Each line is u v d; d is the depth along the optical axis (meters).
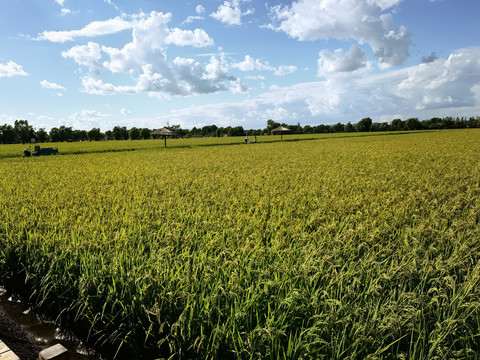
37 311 4.62
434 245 4.88
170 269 3.94
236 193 9.16
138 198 8.37
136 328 3.36
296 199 8.06
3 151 42.88
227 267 3.90
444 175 11.72
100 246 4.71
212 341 2.85
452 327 2.83
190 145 51.47
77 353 3.72
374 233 5.08
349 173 13.04
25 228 5.79
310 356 2.54
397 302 3.28
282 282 3.52
